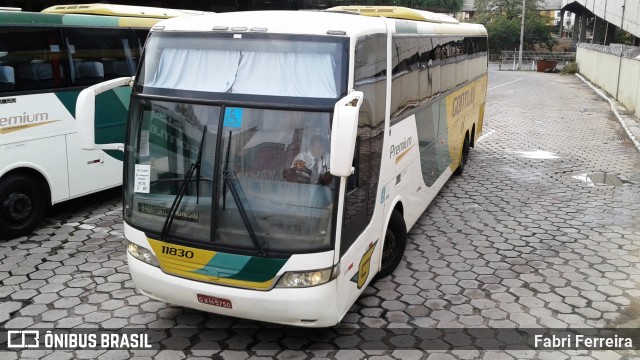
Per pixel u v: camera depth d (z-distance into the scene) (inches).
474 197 385.1
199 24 196.2
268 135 177.9
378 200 222.7
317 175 176.1
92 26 332.2
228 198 180.4
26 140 297.9
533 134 631.2
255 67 184.9
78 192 331.0
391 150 236.8
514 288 248.8
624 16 1015.6
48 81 307.9
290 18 197.5
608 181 427.8
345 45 181.8
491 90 1149.7
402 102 250.5
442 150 347.6
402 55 246.7
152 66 197.3
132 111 196.9
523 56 2267.5
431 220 338.0
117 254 284.5
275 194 177.8
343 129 155.6
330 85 178.7
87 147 193.5
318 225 176.7
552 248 294.4
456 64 374.0
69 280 255.8
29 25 295.9
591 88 1173.1
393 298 240.1
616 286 250.7
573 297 240.7
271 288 178.9
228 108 181.0
